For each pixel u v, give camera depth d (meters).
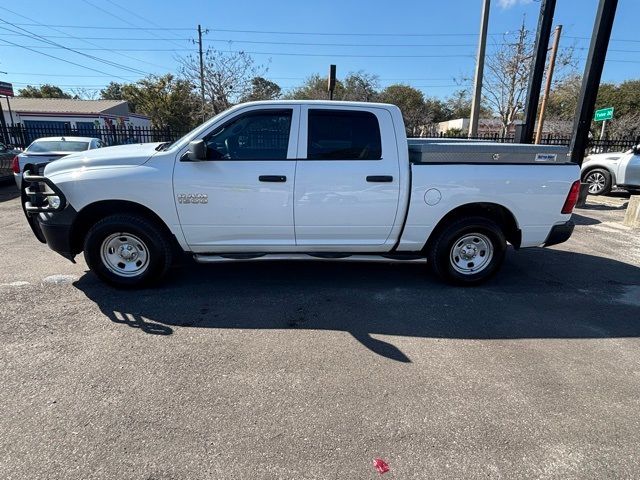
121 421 2.53
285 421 2.57
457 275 4.73
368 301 4.38
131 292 4.45
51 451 2.29
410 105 50.97
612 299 4.59
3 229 7.03
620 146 16.98
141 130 19.34
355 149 4.28
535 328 3.87
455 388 2.94
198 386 2.89
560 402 2.81
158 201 4.15
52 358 3.19
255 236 4.38
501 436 2.49
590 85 9.25
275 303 4.27
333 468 2.22
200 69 27.73
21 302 4.16
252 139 4.21
